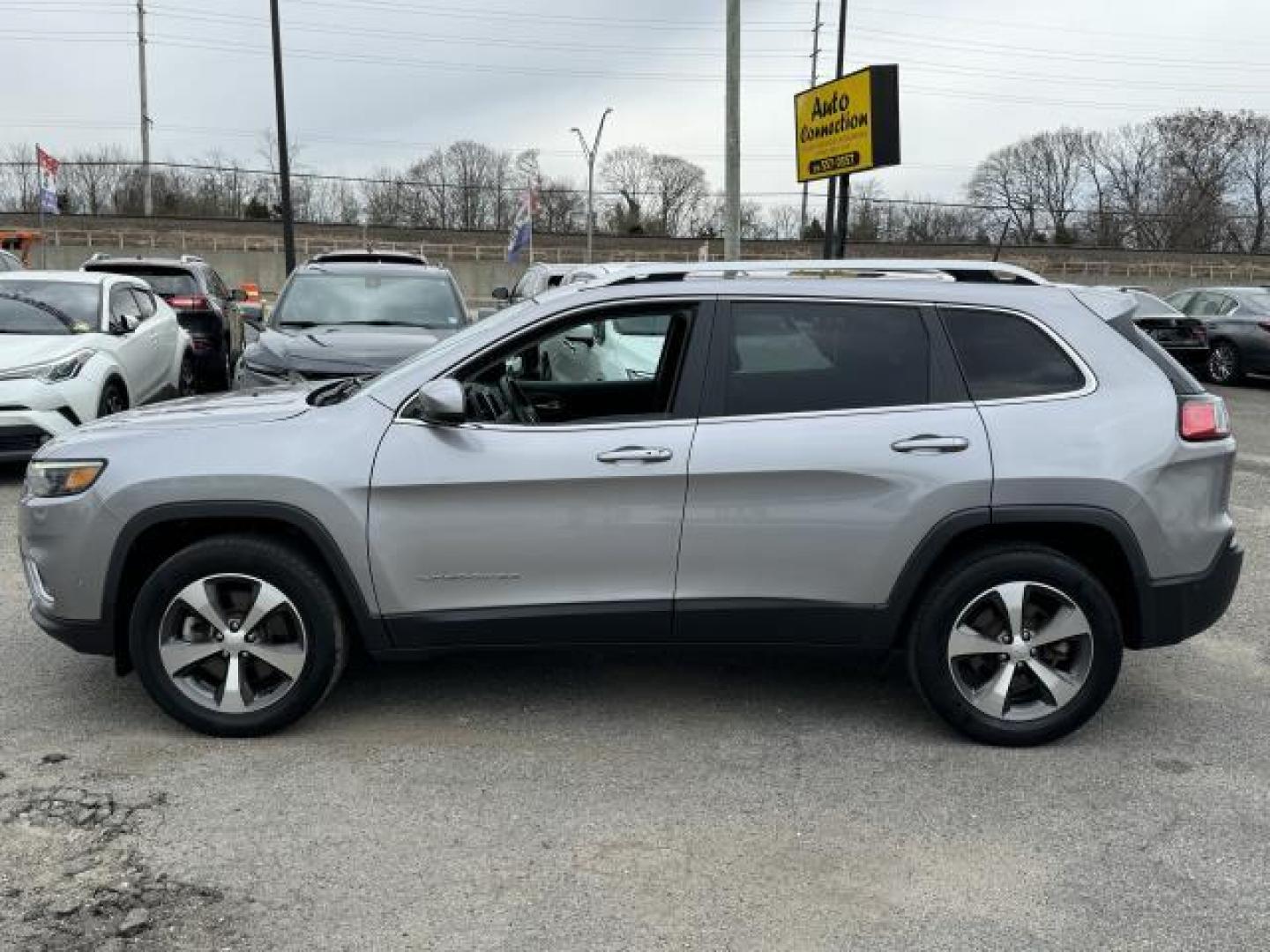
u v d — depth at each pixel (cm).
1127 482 385
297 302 931
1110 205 8006
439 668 477
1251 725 432
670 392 405
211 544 390
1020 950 285
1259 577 649
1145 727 429
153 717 422
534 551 391
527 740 407
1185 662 505
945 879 318
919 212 6631
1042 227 7850
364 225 5534
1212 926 296
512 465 386
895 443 387
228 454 387
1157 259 5978
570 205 6906
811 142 1923
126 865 317
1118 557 401
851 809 358
